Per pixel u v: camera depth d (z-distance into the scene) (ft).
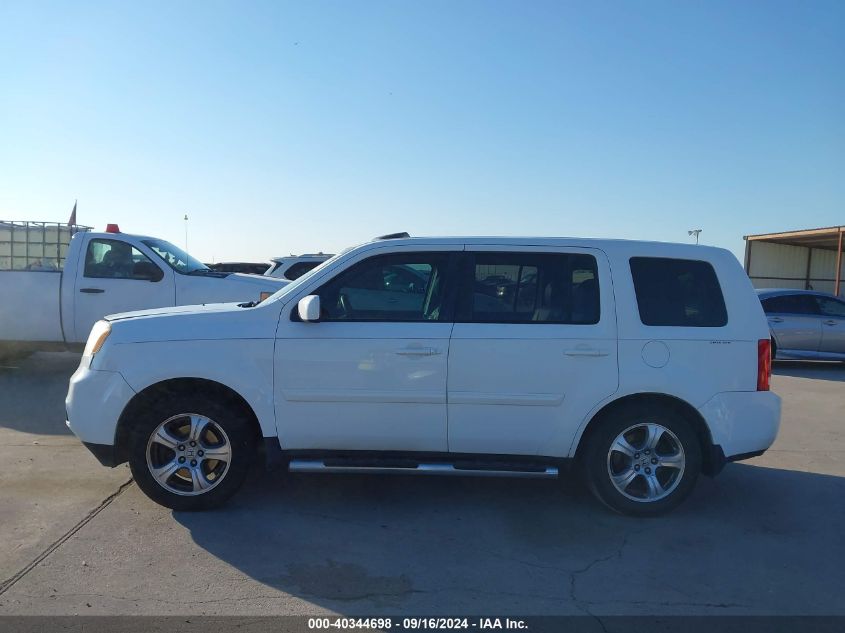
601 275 16.70
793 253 104.63
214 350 16.17
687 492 16.55
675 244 17.24
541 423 16.33
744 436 16.56
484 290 16.69
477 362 16.15
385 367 16.19
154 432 16.22
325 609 12.30
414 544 15.06
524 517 16.69
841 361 44.21
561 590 13.20
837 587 13.50
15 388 30.45
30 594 12.58
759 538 15.75
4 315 31.94
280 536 15.29
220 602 12.46
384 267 16.88
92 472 19.17
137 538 15.02
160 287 31.89
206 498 16.38
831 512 17.40
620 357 16.26
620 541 15.44
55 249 48.62
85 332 32.01
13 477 18.66
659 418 16.40
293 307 16.55
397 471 16.46
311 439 16.43
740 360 16.60
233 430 16.29
